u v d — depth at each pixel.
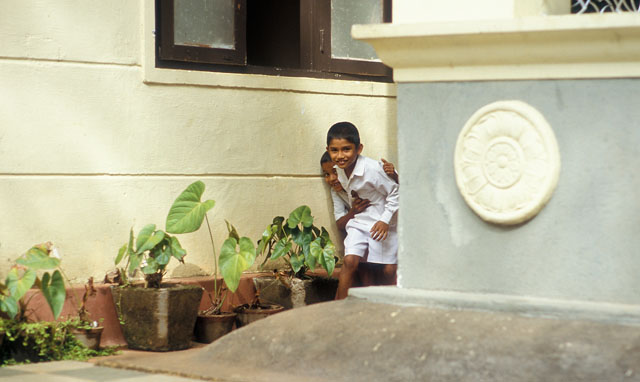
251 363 5.51
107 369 5.92
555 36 5.34
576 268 5.46
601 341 4.72
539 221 5.56
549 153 5.46
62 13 7.00
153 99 7.43
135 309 6.74
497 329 5.05
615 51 5.26
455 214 5.88
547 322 5.07
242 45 7.91
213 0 7.75
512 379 4.66
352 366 5.11
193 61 7.62
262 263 7.95
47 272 6.41
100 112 7.17
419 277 6.02
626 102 5.32
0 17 6.75
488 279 5.75
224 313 7.35
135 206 7.33
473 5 5.97
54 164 6.96
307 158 8.30
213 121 7.74
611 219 5.36
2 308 6.12
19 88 6.82
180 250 6.95
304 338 5.48
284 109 8.15
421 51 5.84
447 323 5.24
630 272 5.30
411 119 6.04
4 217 6.74
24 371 5.85
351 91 8.55
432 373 4.86
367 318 5.52
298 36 9.23
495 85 5.70
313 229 7.91
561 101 5.48
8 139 6.77
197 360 5.82
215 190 7.75
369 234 8.01
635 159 5.30
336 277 8.15
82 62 7.09
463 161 5.78
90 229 7.12
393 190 7.90
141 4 7.36
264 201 8.04
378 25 5.84
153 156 7.43
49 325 6.46
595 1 6.36
